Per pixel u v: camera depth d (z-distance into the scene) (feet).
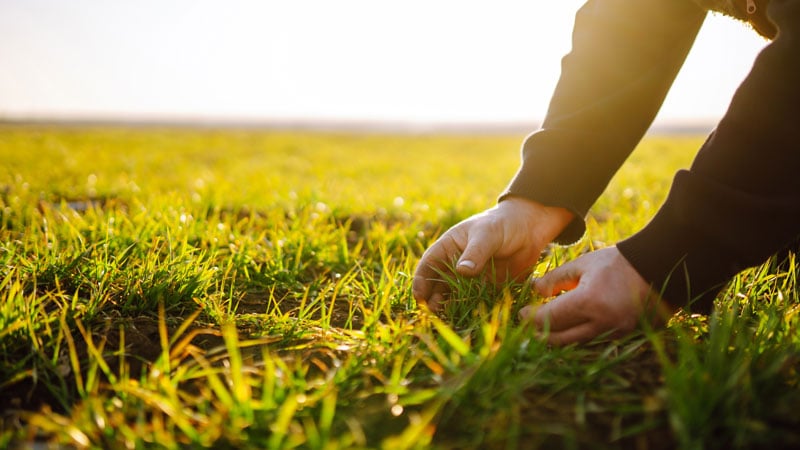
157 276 3.12
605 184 2.92
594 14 2.89
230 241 4.14
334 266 3.99
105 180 8.26
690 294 2.33
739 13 2.59
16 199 5.28
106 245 3.45
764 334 2.39
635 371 2.31
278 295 3.43
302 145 23.59
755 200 2.19
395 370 2.29
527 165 2.85
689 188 2.28
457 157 18.26
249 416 2.04
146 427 2.10
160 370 2.26
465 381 2.17
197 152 17.72
